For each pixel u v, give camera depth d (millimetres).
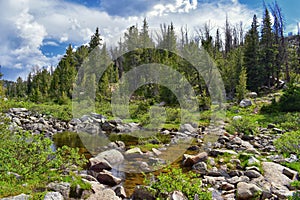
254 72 33906
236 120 15594
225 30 50750
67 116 21094
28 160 5871
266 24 37438
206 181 7031
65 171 6777
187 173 7984
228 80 30031
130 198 6125
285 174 7305
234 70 31469
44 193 4953
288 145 9398
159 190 5758
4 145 5922
